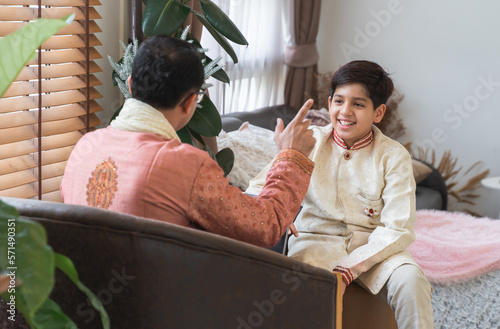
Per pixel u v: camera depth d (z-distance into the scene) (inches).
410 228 69.2
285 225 56.5
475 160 176.4
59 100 91.0
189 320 48.2
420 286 66.0
